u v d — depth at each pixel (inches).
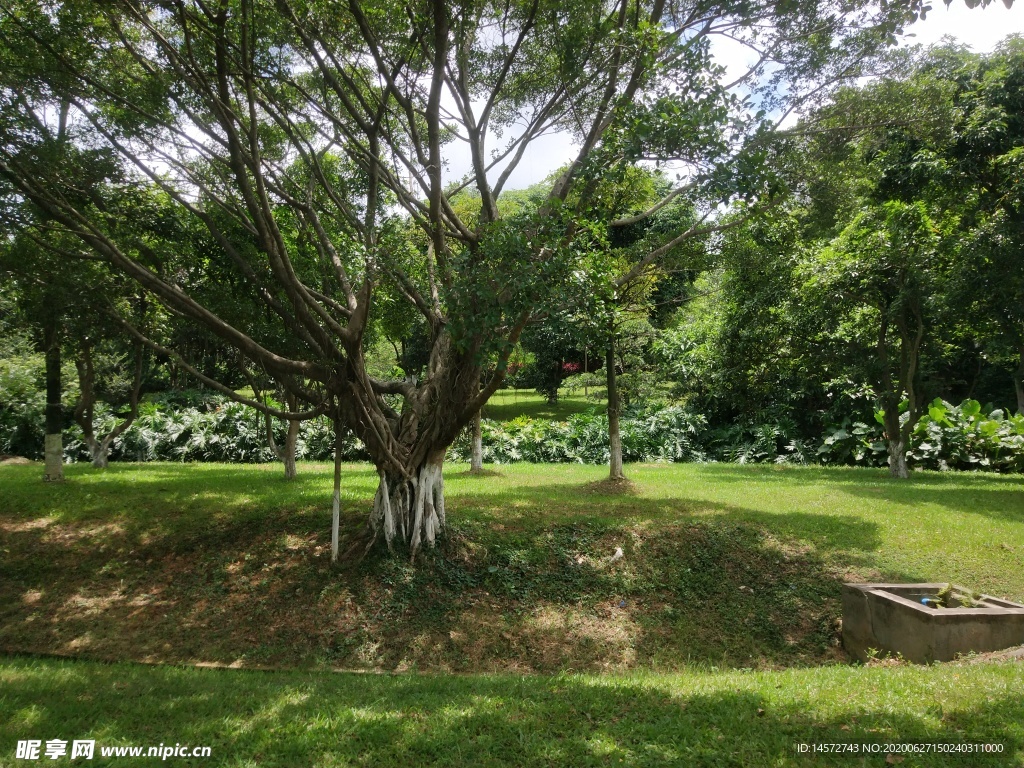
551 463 754.2
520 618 342.6
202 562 385.1
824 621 334.3
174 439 776.3
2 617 339.9
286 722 193.3
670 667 308.2
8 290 430.0
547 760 163.3
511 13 389.1
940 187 489.1
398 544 379.9
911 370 584.1
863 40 340.2
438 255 355.9
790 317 601.9
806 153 391.9
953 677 200.2
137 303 453.4
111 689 228.8
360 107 434.3
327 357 365.7
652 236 496.7
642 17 376.2
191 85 344.2
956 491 516.4
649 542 399.5
